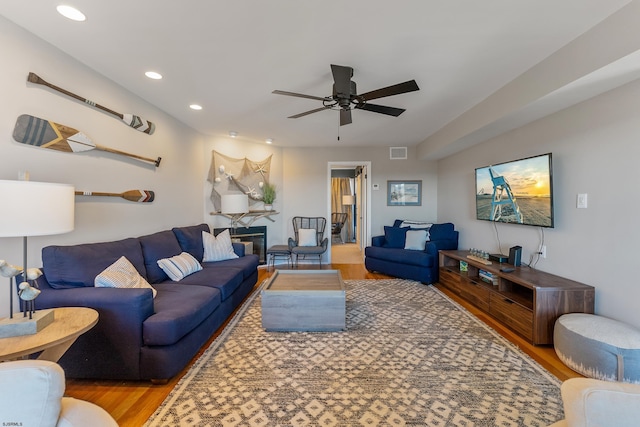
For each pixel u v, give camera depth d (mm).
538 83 2414
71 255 2088
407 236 4891
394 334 2684
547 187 2787
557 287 2414
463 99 3230
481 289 3268
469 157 4527
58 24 1902
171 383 1940
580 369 2006
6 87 1869
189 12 1773
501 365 2154
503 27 1924
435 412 1668
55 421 766
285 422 1594
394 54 2264
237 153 5168
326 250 5695
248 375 2037
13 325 1360
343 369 2111
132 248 2682
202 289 2600
